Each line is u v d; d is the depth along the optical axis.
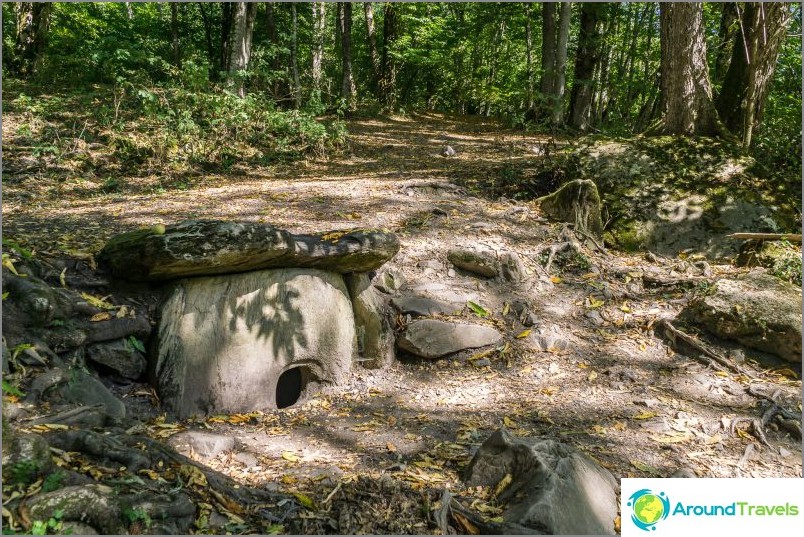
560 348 5.34
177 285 4.32
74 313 3.96
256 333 4.48
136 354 4.14
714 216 7.19
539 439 3.47
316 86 16.84
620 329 5.64
